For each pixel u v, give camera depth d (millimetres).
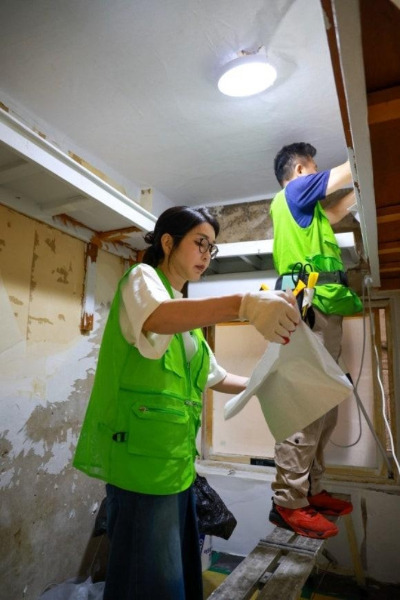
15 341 1617
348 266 2174
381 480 2080
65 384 1856
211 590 1955
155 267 1085
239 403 1117
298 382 1041
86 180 1548
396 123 638
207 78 1491
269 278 2354
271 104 1645
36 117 1705
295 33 1283
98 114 1705
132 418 848
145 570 801
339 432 2211
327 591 1904
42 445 1709
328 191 1463
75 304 1955
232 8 1191
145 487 823
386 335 2170
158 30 1272
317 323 1407
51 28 1265
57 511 1757
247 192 2449
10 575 1521
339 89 587
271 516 1362
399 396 2082
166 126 1795
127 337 871
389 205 1014
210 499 1896
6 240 1604
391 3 428
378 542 1988
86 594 1631
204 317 732
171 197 2529
